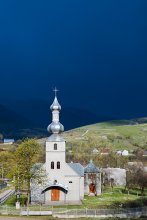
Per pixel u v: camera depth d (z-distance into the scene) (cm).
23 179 16400
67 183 17838
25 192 19812
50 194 17500
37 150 16675
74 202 17338
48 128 18300
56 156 17938
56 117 18350
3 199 18112
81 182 18525
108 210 14088
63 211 14288
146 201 17662
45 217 13588
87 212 13988
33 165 17262
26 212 14075
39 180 16912
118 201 17500
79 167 18850
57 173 17862
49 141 17962
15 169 16400
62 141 17975
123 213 14188
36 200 17425
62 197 17512
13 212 14138
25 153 16325
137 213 14450
